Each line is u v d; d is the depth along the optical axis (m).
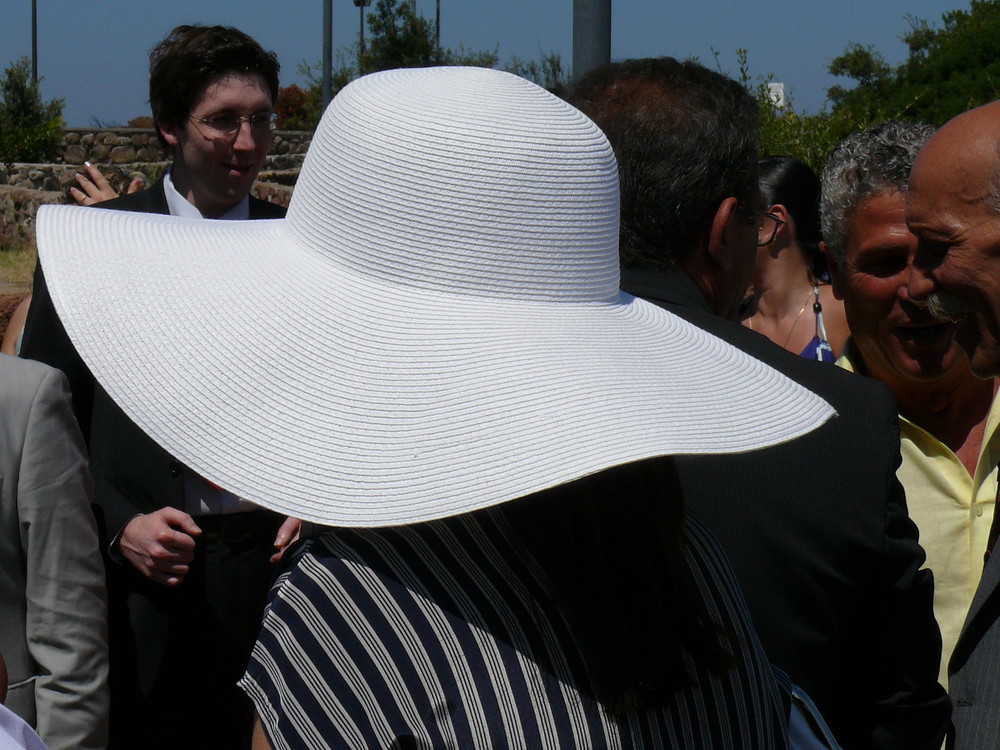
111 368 1.20
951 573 2.23
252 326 1.21
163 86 3.30
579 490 1.18
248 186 3.43
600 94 1.88
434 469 1.09
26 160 20.31
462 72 1.28
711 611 1.27
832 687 1.64
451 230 1.20
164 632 2.76
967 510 2.22
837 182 2.30
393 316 1.20
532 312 1.21
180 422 1.16
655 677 1.14
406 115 1.21
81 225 1.40
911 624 1.65
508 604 1.13
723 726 1.20
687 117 1.79
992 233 1.37
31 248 17.17
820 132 6.53
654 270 1.80
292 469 1.12
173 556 2.61
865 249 2.22
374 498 1.09
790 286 3.55
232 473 1.12
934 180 1.43
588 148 1.25
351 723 1.11
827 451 1.61
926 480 2.26
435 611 1.12
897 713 1.67
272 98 3.44
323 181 1.28
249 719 2.72
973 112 1.45
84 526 2.28
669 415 1.12
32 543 2.20
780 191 3.46
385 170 1.21
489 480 1.07
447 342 1.17
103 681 2.30
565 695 1.10
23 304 3.52
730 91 1.88
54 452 2.23
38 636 2.21
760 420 1.18
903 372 2.26
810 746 1.38
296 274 1.26
